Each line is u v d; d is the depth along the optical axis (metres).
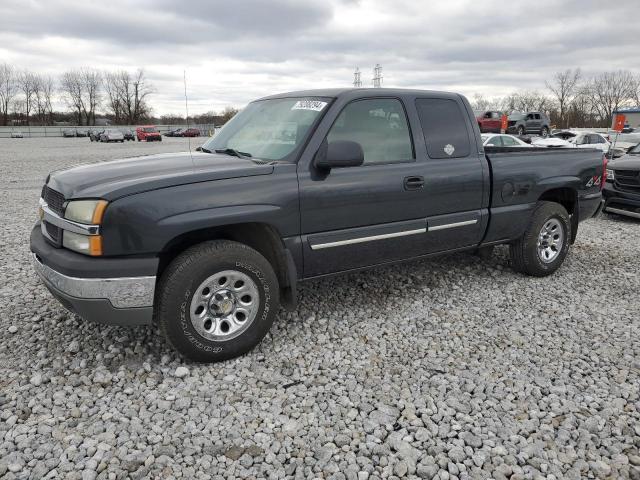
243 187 3.39
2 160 22.58
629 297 4.83
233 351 3.47
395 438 2.73
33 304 4.49
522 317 4.33
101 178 3.33
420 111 4.35
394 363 3.53
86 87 99.38
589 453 2.62
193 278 3.24
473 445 2.68
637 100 69.62
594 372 3.42
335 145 3.53
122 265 3.07
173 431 2.78
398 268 5.57
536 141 24.61
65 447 2.63
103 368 3.39
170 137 63.66
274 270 3.85
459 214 4.53
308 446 2.67
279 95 4.54
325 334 3.96
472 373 3.40
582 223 8.57
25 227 7.72
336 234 3.83
